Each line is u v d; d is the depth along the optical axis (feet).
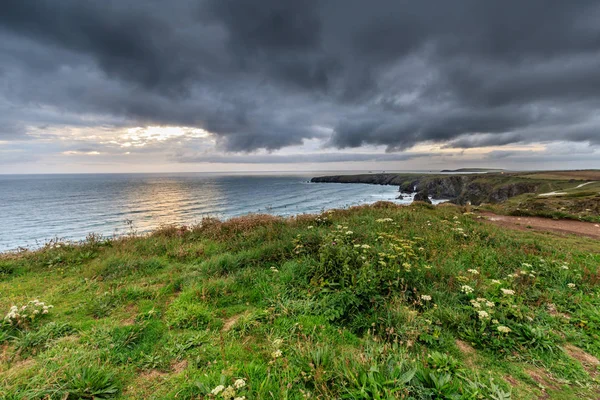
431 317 13.07
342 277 16.15
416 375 9.12
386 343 11.42
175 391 8.99
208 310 14.53
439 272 17.71
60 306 15.42
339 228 26.40
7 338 11.96
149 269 21.34
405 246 19.66
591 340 12.07
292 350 10.93
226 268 20.62
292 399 8.43
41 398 8.56
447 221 33.42
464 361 10.63
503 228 35.32
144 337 12.23
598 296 15.85
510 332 12.17
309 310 13.89
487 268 20.02
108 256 24.21
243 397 7.67
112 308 15.02
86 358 10.41
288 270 18.52
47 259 24.20
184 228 33.55
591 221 44.04
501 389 8.86
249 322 13.07
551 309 14.73
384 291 15.31
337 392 8.66
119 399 8.79
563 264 20.39
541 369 10.37
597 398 8.99
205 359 10.61
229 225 32.86
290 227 31.19
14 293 17.40
